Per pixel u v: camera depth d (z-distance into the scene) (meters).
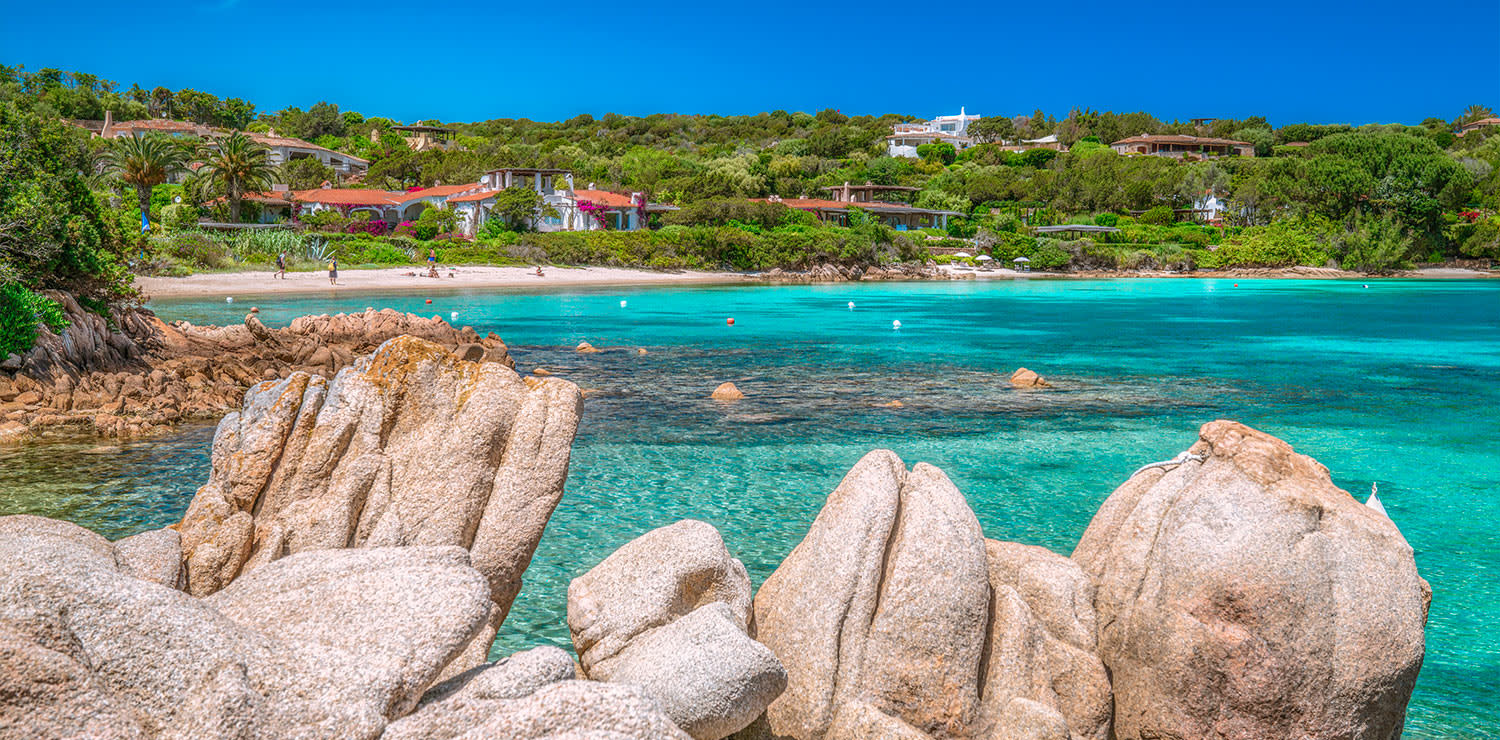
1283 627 5.57
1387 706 5.64
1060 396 28.05
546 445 6.63
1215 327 53.75
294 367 29.72
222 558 5.86
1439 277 126.44
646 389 28.91
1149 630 5.93
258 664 3.85
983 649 6.00
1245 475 6.07
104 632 3.69
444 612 4.45
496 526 6.46
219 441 6.64
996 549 6.64
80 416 21.22
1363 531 5.80
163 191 99.75
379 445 6.52
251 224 95.88
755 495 16.30
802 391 28.77
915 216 150.62
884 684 5.77
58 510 14.99
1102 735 5.94
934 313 64.00
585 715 3.89
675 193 140.00
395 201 116.19
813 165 188.75
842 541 6.10
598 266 103.06
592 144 198.75
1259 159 175.50
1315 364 36.38
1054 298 81.69
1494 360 37.69
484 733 3.81
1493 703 9.29
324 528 6.13
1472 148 198.62
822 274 108.06
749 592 6.31
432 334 36.50
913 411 25.19
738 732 5.87
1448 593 12.25
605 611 5.97
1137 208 155.62
